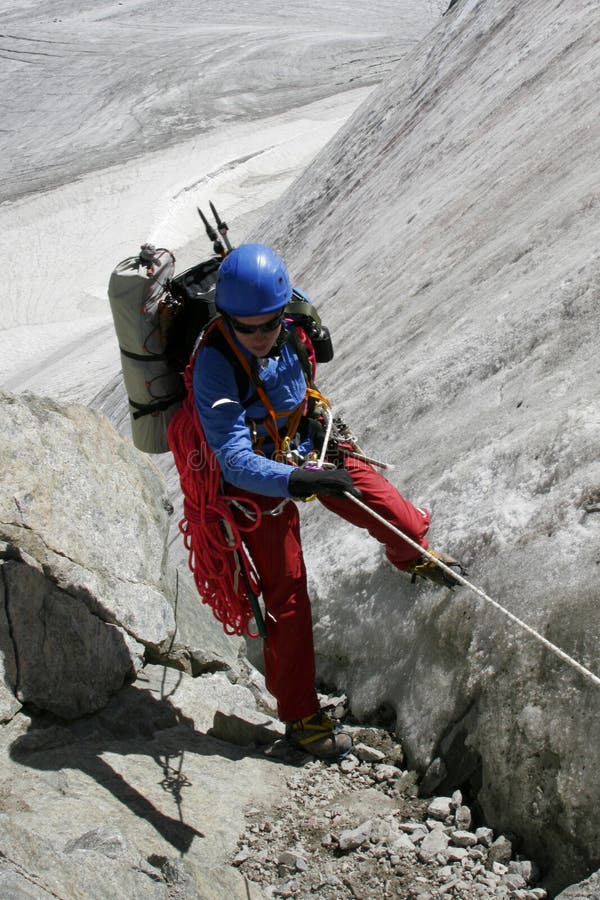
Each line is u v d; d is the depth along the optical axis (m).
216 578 3.45
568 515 3.33
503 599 3.27
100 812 3.13
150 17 149.25
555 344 4.39
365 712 3.71
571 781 2.74
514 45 15.20
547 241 5.64
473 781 3.13
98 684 3.87
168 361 3.38
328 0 151.12
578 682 2.86
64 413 4.43
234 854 3.10
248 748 3.82
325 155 30.61
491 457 3.94
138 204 88.38
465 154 12.59
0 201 92.50
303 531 5.08
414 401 5.04
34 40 135.38
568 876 2.71
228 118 106.38
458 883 2.81
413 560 3.49
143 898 2.50
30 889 2.28
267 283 2.97
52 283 78.00
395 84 26.67
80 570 3.99
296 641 3.48
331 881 2.91
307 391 3.45
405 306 7.59
